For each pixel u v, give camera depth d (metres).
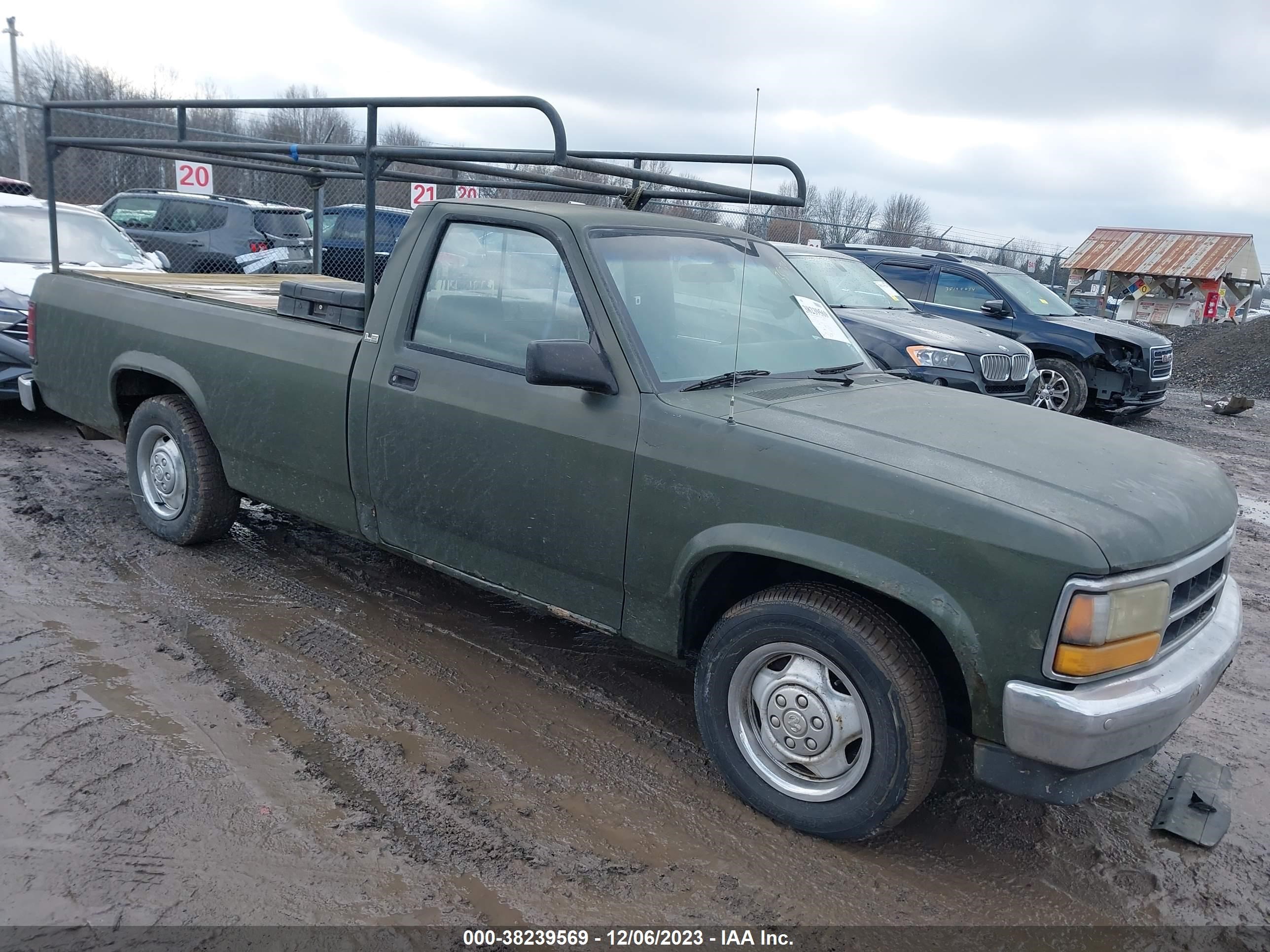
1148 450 3.26
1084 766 2.59
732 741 3.17
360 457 4.01
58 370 5.52
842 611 2.86
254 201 14.87
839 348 4.07
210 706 3.57
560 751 3.48
